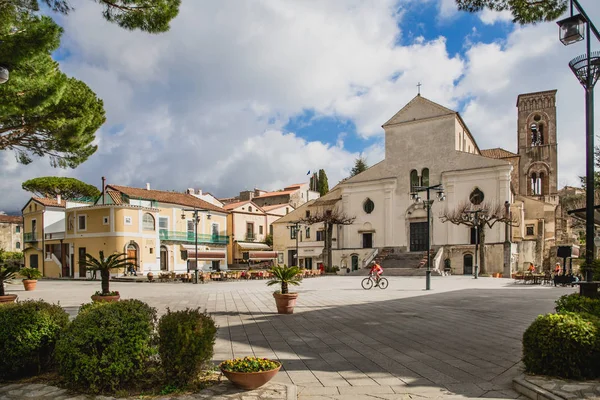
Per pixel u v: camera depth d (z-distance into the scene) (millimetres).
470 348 8852
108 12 9734
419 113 48125
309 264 52312
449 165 45812
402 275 39969
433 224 45562
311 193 77938
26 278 27219
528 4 10992
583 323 6320
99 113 14883
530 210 51281
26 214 53375
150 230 45688
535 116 64438
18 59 9562
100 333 6012
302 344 9375
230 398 5707
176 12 10164
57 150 14469
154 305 16844
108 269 12633
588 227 8969
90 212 44781
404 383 6598
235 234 57812
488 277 37219
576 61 9273
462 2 11430
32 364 6762
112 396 5836
